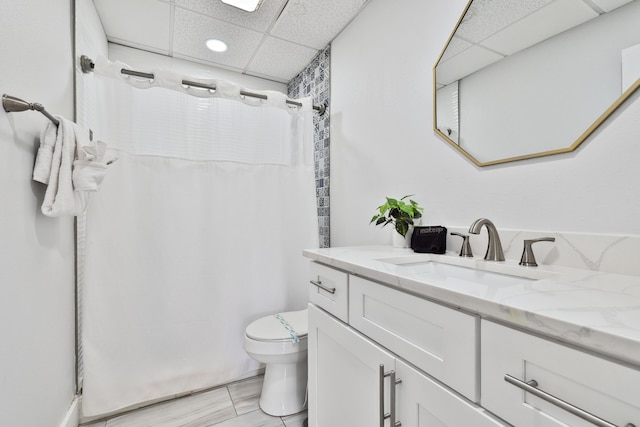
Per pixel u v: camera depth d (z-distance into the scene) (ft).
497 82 3.47
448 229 4.00
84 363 4.45
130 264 4.82
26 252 2.98
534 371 1.53
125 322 4.77
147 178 4.99
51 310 3.64
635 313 1.45
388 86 5.13
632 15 2.45
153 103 5.07
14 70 2.80
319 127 7.16
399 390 2.39
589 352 1.34
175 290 5.16
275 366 4.83
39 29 3.36
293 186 6.20
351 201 6.10
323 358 3.60
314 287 3.90
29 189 3.06
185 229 5.25
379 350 2.62
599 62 2.64
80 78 4.80
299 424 4.51
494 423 1.68
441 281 2.15
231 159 5.64
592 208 2.71
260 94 5.77
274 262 5.96
